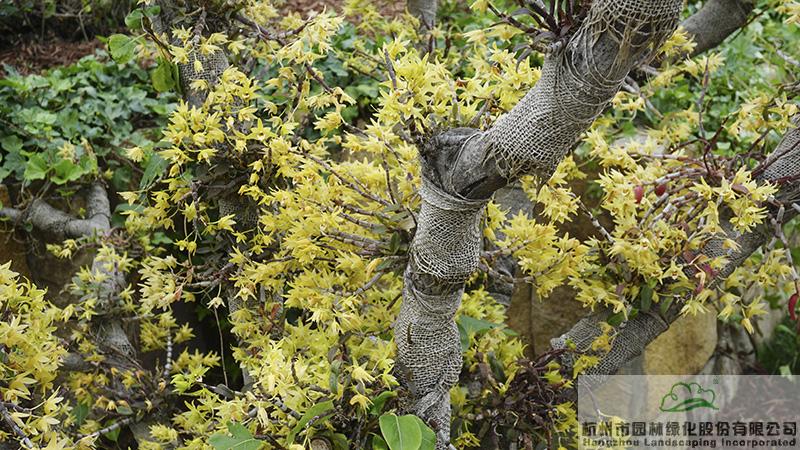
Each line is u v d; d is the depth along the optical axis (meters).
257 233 2.09
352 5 2.66
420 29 2.70
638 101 2.23
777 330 3.91
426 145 1.53
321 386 1.72
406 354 1.79
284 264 1.92
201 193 2.06
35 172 2.72
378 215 1.75
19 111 2.88
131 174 2.92
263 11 2.31
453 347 1.81
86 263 2.77
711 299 2.20
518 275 3.09
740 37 3.53
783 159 1.96
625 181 1.91
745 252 2.04
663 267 1.94
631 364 3.01
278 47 2.26
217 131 1.88
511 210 2.38
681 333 3.16
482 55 1.99
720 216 1.97
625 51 1.23
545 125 1.37
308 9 3.70
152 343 2.56
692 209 1.95
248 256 2.03
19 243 2.78
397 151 1.89
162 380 2.31
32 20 3.66
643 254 1.85
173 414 2.47
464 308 2.13
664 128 2.42
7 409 1.68
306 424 1.68
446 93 1.65
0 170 2.76
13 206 2.81
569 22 1.33
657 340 3.09
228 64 2.10
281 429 1.74
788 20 1.92
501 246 1.92
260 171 2.00
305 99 1.94
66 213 2.81
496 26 1.58
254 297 1.97
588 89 1.30
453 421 2.05
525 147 1.39
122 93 3.07
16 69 3.39
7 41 3.62
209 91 2.02
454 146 1.51
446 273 1.63
